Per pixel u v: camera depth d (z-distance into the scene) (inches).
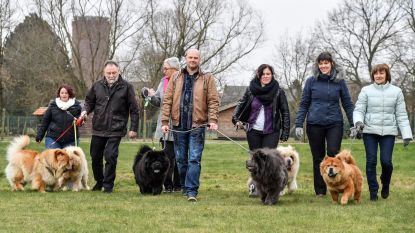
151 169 399.2
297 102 2030.0
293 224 283.3
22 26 1975.9
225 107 1855.3
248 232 261.7
